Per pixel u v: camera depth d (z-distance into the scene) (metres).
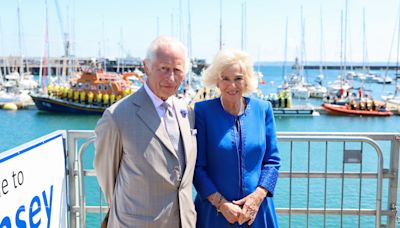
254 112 3.24
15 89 54.69
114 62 81.31
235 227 3.11
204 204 3.19
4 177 2.50
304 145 18.75
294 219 10.33
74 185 3.73
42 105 42.84
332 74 162.00
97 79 42.75
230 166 3.08
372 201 10.95
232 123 3.15
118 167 2.87
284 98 42.34
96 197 9.50
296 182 12.76
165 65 2.72
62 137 3.45
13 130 33.28
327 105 43.09
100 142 2.79
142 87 2.86
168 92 2.76
